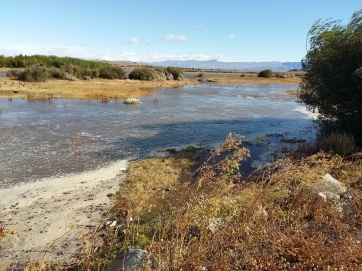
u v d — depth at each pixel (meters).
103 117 20.45
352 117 12.25
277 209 4.91
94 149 13.17
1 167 10.63
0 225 6.79
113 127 17.58
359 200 5.32
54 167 10.85
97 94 30.94
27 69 38.06
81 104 25.69
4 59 58.69
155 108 25.31
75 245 5.95
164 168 10.87
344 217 4.79
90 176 10.09
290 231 4.21
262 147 14.08
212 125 19.12
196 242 3.77
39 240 6.19
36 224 6.89
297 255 3.80
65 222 6.96
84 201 8.14
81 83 39.62
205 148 13.74
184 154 12.74
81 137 15.08
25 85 33.81
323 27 13.37
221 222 4.27
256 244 3.71
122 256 4.06
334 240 4.09
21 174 10.09
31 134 15.27
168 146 14.00
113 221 6.50
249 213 4.03
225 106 28.17
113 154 12.57
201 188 4.19
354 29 12.23
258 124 19.97
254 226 3.96
